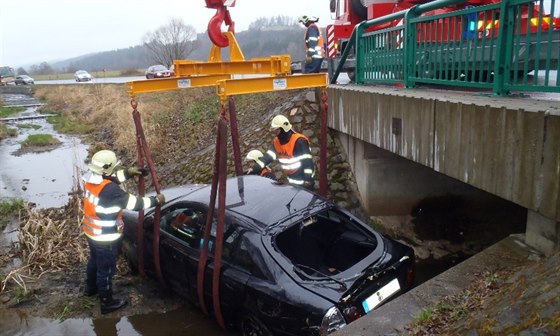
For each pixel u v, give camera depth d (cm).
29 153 1468
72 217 755
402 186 690
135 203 456
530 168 330
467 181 404
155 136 1237
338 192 725
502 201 686
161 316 477
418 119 479
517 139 341
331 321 325
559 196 307
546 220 343
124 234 557
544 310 218
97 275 476
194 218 459
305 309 335
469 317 270
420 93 520
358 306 341
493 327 234
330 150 771
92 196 457
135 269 558
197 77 520
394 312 319
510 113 346
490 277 326
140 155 504
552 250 338
